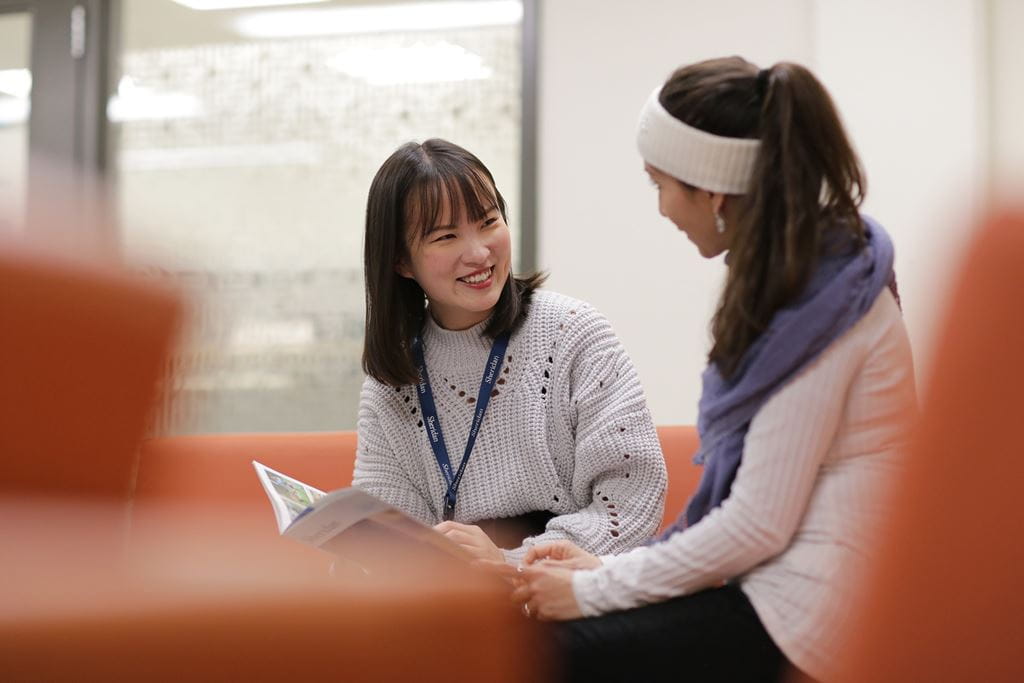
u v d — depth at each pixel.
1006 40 3.44
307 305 3.91
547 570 1.33
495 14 3.83
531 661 0.88
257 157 3.98
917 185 3.44
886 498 0.85
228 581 0.63
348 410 3.86
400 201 1.96
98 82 4.09
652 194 3.69
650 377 3.67
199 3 4.05
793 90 1.26
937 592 0.80
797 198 1.23
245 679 0.62
